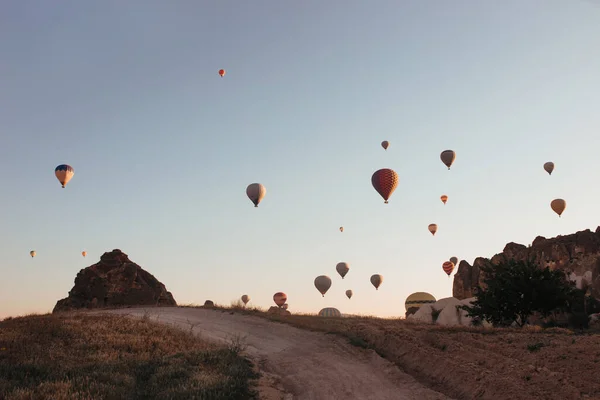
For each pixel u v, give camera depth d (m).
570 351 20.33
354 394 19.34
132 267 68.19
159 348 25.69
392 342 25.25
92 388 17.83
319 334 30.06
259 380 21.41
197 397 17.62
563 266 69.50
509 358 20.45
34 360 21.50
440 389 19.30
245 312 41.34
